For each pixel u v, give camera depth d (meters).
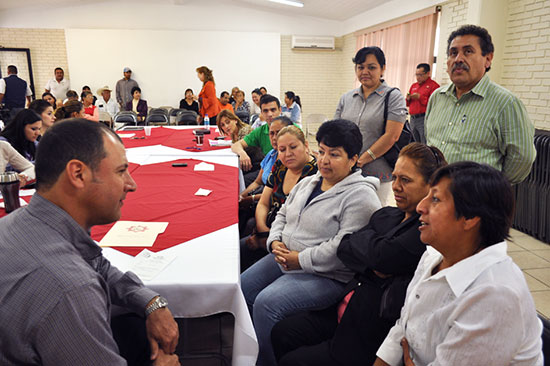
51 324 0.73
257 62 8.98
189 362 1.75
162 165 2.92
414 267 1.17
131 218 1.75
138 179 2.48
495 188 0.79
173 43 8.68
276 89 9.16
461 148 1.98
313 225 1.58
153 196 2.10
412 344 0.94
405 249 1.16
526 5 3.77
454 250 0.87
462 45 1.86
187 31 8.67
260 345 1.50
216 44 8.81
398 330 1.06
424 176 1.20
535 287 2.54
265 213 2.17
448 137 2.05
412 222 1.24
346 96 2.70
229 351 1.82
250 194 2.77
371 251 1.23
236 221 1.73
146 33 8.57
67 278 0.75
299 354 1.25
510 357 0.73
